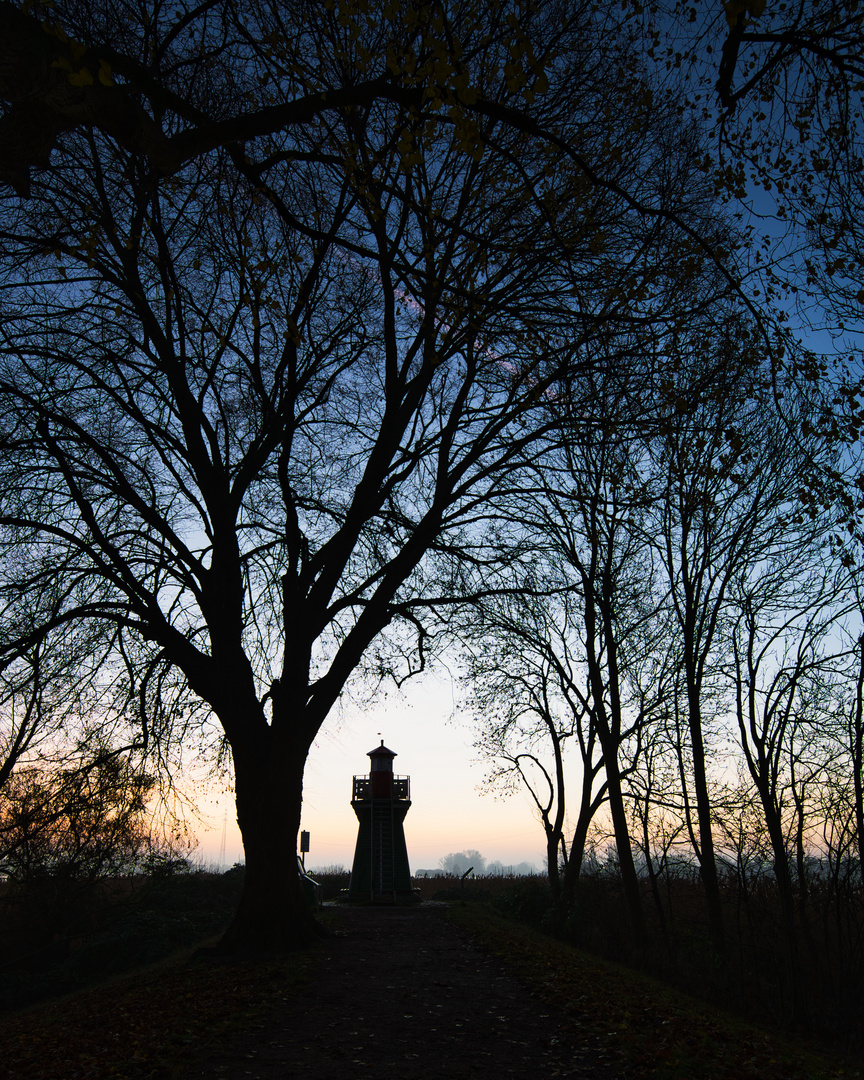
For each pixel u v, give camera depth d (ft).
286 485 51.65
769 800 58.44
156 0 36.45
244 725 48.57
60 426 48.60
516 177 42.91
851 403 35.37
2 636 47.62
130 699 51.37
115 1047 26.55
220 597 49.80
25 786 64.59
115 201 47.21
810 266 37.22
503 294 46.50
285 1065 23.88
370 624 51.19
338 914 79.56
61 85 21.99
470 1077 22.84
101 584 52.21
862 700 56.80
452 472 52.42
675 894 78.95
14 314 46.37
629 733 74.84
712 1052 26.66
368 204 36.60
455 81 23.44
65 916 73.36
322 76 32.94
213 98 40.81
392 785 121.08
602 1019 30.01
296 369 53.62
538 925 87.56
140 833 76.07
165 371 49.62
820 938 62.85
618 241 45.01
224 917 81.87
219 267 51.80
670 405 44.83
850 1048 45.96
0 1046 30.63
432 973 40.34
